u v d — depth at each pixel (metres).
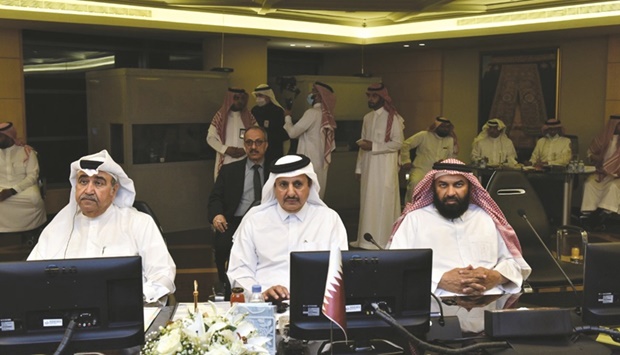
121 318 1.94
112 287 1.93
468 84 10.96
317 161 7.64
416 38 9.73
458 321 2.35
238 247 3.12
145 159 7.96
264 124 7.95
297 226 3.09
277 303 2.61
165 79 8.02
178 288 5.46
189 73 8.22
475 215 3.25
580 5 8.16
